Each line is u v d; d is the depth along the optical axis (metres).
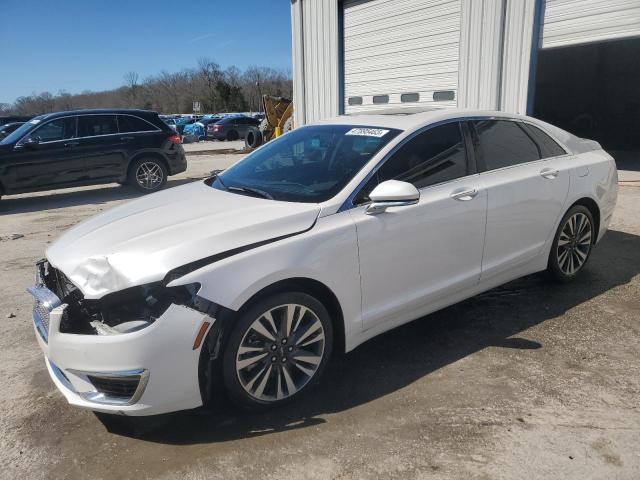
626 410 2.88
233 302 2.66
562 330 3.84
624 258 5.32
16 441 2.84
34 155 9.58
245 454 2.64
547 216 4.18
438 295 3.57
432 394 3.10
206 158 19.20
